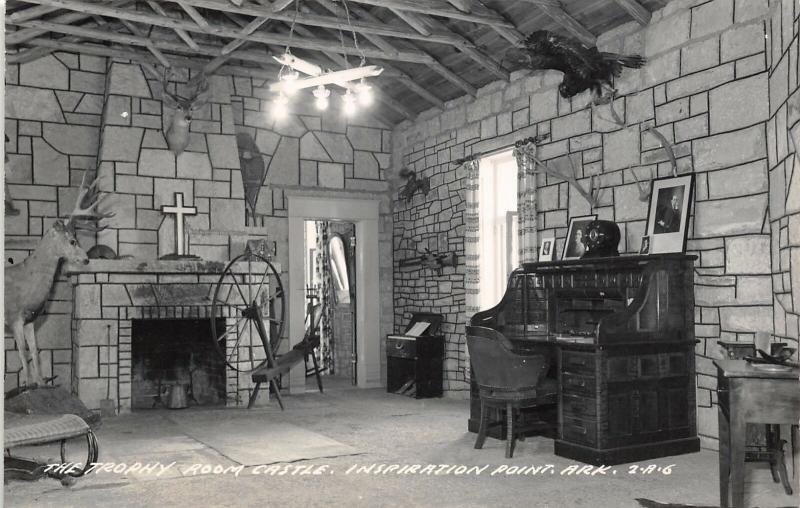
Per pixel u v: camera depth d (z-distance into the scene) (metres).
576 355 4.57
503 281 7.38
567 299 5.71
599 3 5.55
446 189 8.00
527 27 6.19
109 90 7.33
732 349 3.94
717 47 4.79
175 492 3.86
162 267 6.98
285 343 8.34
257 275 7.41
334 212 8.77
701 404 4.82
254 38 6.54
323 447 5.03
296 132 8.59
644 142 5.39
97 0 6.21
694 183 4.94
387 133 9.17
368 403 7.30
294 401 7.48
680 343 4.70
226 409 6.96
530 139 6.50
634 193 5.47
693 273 4.85
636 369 4.54
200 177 7.63
